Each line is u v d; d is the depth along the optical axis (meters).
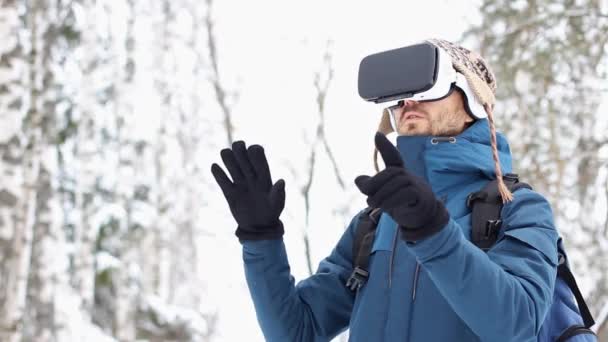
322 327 1.62
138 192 14.62
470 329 1.33
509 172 1.50
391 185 1.11
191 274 18.23
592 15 6.54
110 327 12.47
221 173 1.53
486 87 1.48
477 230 1.36
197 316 13.38
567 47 6.59
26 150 7.60
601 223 8.10
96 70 12.02
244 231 1.54
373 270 1.47
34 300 8.66
